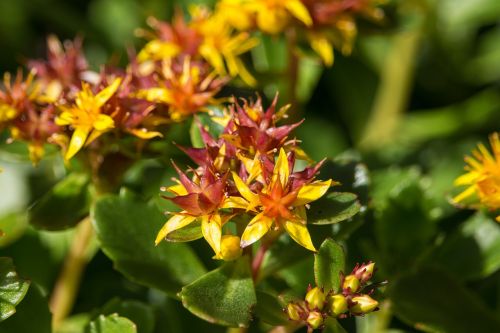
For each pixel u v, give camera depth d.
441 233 0.29
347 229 0.25
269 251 0.25
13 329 0.25
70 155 0.24
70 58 0.27
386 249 0.27
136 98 0.25
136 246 0.25
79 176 0.26
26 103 0.25
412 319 0.26
